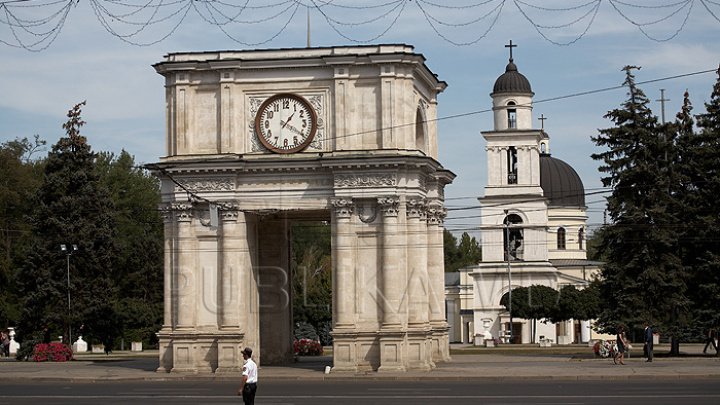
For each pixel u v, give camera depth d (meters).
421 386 47.34
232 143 58.97
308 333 98.88
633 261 71.44
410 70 58.62
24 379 55.28
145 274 106.06
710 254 70.25
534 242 120.56
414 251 58.69
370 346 57.16
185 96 59.62
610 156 73.56
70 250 84.56
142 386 50.16
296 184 58.59
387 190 57.34
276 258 66.25
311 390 45.66
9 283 98.31
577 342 120.88
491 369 57.69
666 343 102.56
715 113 72.94
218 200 59.00
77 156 87.25
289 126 58.81
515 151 121.50
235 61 58.91
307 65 58.66
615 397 38.81
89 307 85.44
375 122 58.19
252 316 61.19
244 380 34.28
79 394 44.84
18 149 118.44
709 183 71.38
